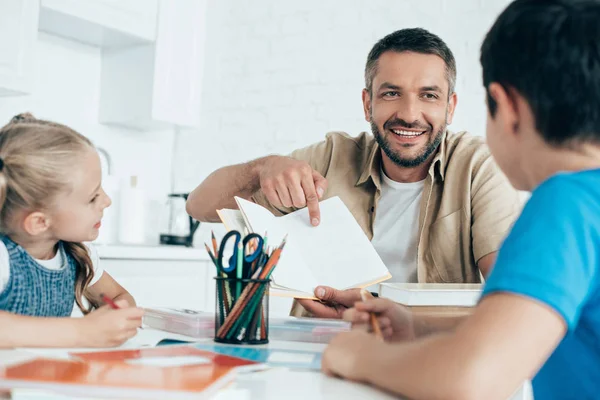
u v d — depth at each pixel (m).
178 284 2.74
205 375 0.65
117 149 3.24
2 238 1.11
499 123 0.74
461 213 1.67
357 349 0.73
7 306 1.08
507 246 0.64
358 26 3.10
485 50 0.75
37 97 2.88
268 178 1.45
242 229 1.21
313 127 3.19
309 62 3.22
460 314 0.95
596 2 0.68
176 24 3.10
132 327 0.94
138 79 3.05
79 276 1.24
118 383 0.60
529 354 0.58
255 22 3.37
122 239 2.95
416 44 1.66
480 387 0.57
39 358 0.72
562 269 0.60
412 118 1.64
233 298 0.95
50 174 1.07
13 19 2.41
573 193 0.64
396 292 1.07
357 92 3.09
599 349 0.66
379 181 1.79
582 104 0.67
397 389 0.65
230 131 3.40
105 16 2.77
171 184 3.53
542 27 0.68
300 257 1.23
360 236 1.29
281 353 0.88
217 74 3.46
